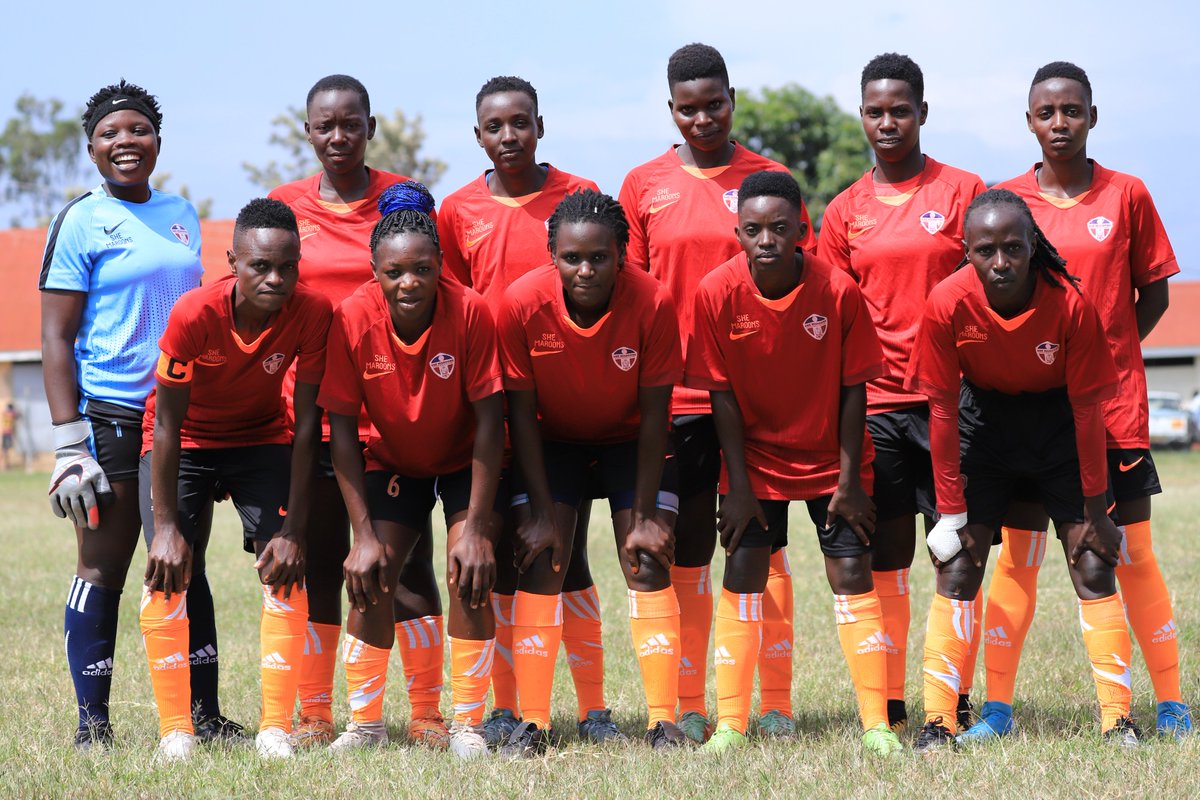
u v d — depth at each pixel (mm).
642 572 6980
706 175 8008
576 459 7312
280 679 6977
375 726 7191
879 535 7812
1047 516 7438
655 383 6945
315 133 7852
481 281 8023
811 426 7113
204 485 7258
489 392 6871
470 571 6781
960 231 7723
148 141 7469
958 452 7059
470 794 5828
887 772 6074
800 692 8484
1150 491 7359
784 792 5746
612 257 6652
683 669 7715
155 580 6789
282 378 7148
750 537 7133
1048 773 5926
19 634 10883
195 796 5859
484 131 7891
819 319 6961
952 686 7066
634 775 6066
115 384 7270
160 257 7391
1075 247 7508
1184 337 51406
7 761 6555
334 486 7574
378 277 6707
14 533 19625
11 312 46750
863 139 44312
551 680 7059
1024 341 6844
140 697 8469
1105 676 6961
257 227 6613
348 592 6945
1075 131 7441
